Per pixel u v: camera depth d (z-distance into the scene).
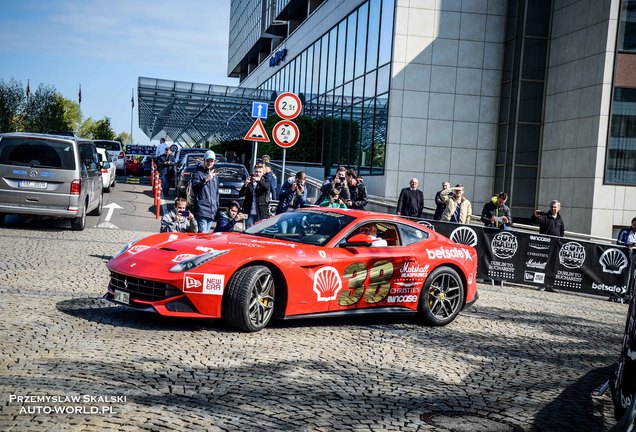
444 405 5.19
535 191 23.95
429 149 24.41
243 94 34.44
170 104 35.28
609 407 5.57
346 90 29.97
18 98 63.25
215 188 11.18
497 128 24.77
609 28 20.61
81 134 96.12
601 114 20.73
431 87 24.34
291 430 4.31
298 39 40.78
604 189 20.80
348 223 8.02
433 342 7.41
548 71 23.80
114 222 16.77
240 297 6.80
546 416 5.15
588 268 13.23
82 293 8.20
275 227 8.20
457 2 24.42
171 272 6.69
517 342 7.82
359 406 4.95
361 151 27.44
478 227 13.30
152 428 4.10
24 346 5.68
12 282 8.46
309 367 5.88
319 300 7.41
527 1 23.69
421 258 8.27
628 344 4.82
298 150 35.62
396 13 24.08
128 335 6.43
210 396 4.84
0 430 3.86
